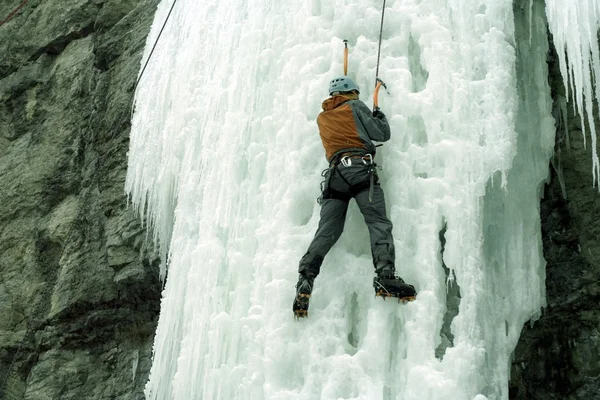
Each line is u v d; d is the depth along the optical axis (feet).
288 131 17.74
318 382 15.08
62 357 24.50
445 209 15.75
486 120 16.21
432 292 15.06
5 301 27.32
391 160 16.33
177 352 19.19
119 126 26.22
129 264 23.52
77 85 30.22
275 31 19.48
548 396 16.88
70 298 24.52
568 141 17.72
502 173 15.84
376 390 14.51
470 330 14.99
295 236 16.67
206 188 19.25
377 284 14.83
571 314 16.99
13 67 34.17
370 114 15.87
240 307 17.24
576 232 17.33
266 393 15.39
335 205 15.67
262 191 17.98
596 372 16.42
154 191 22.58
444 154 16.07
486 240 16.55
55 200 28.25
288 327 15.84
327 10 18.54
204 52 21.91
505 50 16.78
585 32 16.49
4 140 32.22
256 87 19.31
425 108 16.39
